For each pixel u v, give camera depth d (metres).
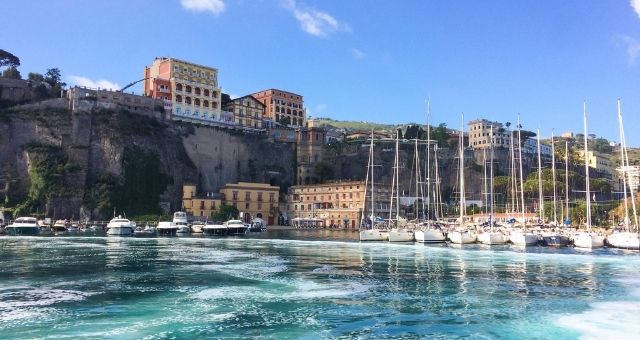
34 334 27.86
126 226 126.94
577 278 49.78
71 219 158.62
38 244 90.56
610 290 42.84
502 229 102.12
